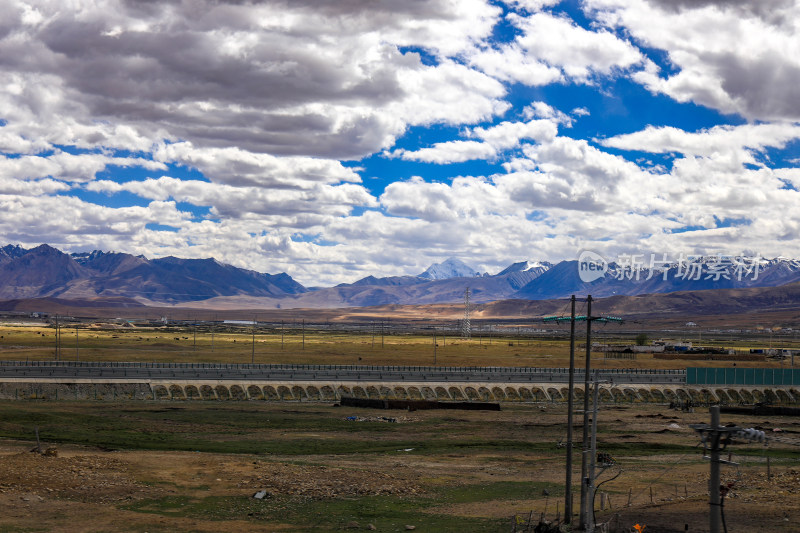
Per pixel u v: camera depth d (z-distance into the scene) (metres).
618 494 72.06
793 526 52.22
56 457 76.50
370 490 72.62
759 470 86.75
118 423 120.31
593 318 58.53
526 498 71.56
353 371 189.38
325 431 120.69
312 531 56.94
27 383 153.88
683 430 127.88
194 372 176.75
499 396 173.88
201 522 58.31
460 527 58.06
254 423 126.88
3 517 55.81
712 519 34.00
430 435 118.81
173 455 84.44
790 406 172.12
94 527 54.78
